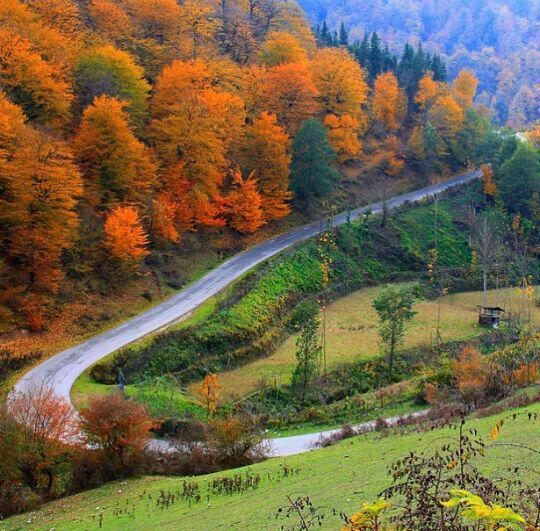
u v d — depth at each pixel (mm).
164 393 44281
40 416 31438
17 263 52719
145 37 92438
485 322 66625
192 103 69062
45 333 49219
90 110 60406
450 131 108750
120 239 55875
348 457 27688
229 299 59188
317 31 142375
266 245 74875
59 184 50875
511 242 88438
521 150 92438
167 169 69000
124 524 23859
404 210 90188
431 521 10000
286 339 61469
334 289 72500
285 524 17562
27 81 59969
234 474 29016
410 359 57344
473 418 33219
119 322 53531
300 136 80312
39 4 77375
